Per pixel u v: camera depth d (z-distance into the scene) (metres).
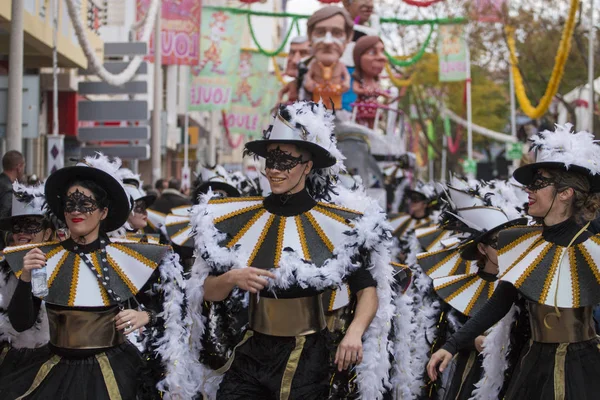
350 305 6.28
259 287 5.80
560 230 6.07
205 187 11.78
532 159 6.55
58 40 19.72
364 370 6.14
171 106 41.31
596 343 5.99
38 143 23.98
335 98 28.06
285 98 38.81
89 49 18.86
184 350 6.34
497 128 62.88
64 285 6.40
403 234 14.60
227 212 6.28
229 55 34.56
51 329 6.46
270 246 6.11
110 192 6.55
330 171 6.40
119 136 24.83
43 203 7.18
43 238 7.65
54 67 18.00
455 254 8.75
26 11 16.92
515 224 7.95
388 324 6.27
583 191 6.01
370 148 27.20
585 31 31.20
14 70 14.05
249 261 6.09
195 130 44.47
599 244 5.93
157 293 6.57
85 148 25.72
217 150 65.69
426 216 14.68
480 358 8.05
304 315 6.02
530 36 32.97
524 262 6.10
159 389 6.32
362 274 6.12
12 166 11.34
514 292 6.23
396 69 54.69
